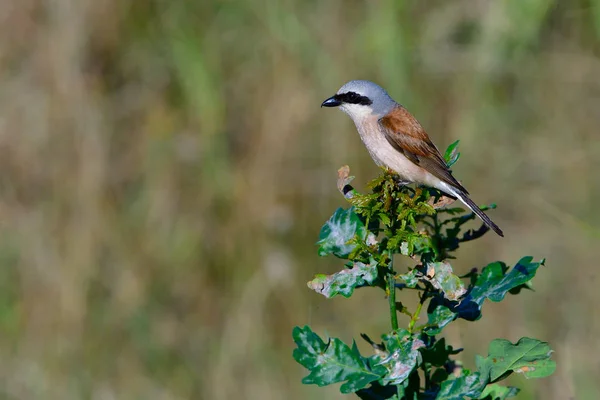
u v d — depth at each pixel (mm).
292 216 11602
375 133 7949
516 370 4207
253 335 10727
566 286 10547
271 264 11172
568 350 9367
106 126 12023
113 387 10477
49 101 12047
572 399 8383
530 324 10070
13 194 11797
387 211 4625
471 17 12289
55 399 10328
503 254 11078
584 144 11820
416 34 12219
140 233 11672
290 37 12094
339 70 11969
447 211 4809
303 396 10016
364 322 10641
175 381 10570
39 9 12430
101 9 12469
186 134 12086
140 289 11234
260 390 10242
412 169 7719
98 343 10891
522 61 12133
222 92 12211
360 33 12031
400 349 4168
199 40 12336
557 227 11078
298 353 4324
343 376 4250
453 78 12125
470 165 11781
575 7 12258
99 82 12391
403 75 11938
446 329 9430
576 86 12125
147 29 12578
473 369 9508
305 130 11844
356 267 4395
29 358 10727
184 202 11836
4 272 11297
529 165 11766
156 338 10891
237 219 11641
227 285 11414
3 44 12258
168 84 12484
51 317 10992
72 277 11156
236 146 12180
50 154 11891
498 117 12031
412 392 4438
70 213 11641
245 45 12359
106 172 11859
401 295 10734
